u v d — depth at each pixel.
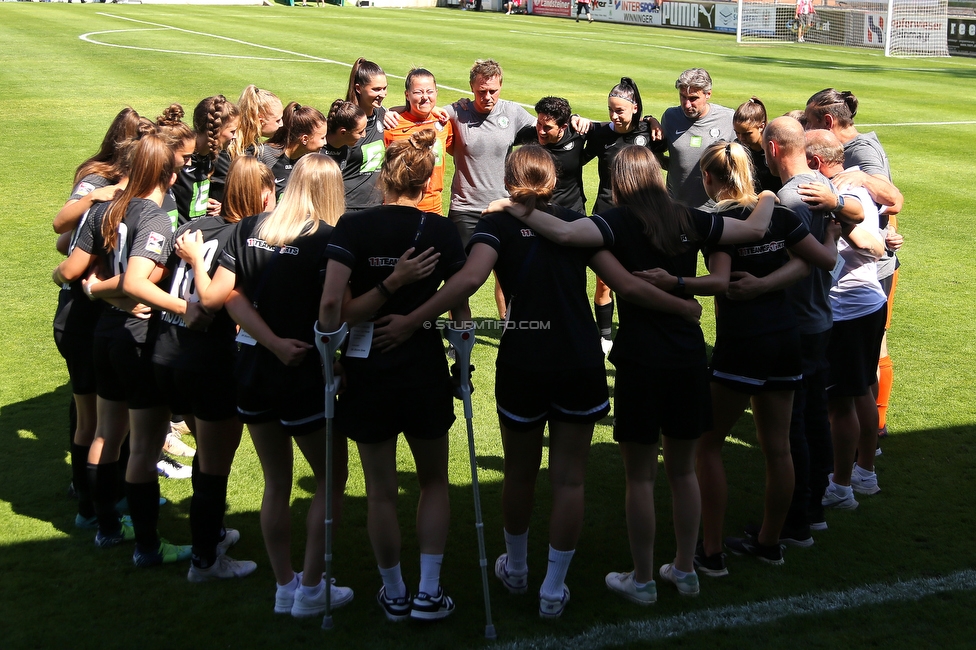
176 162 3.70
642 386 3.28
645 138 6.11
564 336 3.22
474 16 37.91
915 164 11.87
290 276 3.21
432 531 3.28
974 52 26.50
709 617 3.35
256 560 3.73
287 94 15.48
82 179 3.88
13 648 3.08
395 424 3.21
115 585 3.50
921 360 6.03
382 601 3.36
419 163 3.17
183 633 3.21
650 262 3.30
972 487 4.39
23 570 3.58
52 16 27.55
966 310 7.00
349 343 3.17
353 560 3.73
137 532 3.57
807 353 3.79
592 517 4.14
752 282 3.44
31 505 4.11
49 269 7.46
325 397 3.20
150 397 3.47
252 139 5.00
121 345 3.44
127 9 32.72
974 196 10.38
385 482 3.25
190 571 3.55
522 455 3.38
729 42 29.05
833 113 4.50
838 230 3.74
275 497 3.32
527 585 3.56
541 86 17.64
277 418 3.28
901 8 26.88
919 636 3.21
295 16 32.88
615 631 3.26
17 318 6.46
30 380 5.50
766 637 3.22
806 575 3.65
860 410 4.29
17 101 13.91
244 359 3.27
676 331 3.30
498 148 6.11
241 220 3.34
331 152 5.37
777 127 3.71
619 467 4.65
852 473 4.41
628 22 37.19
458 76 19.02
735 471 4.62
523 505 3.43
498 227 3.26
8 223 8.56
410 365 3.18
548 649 3.15
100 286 3.43
